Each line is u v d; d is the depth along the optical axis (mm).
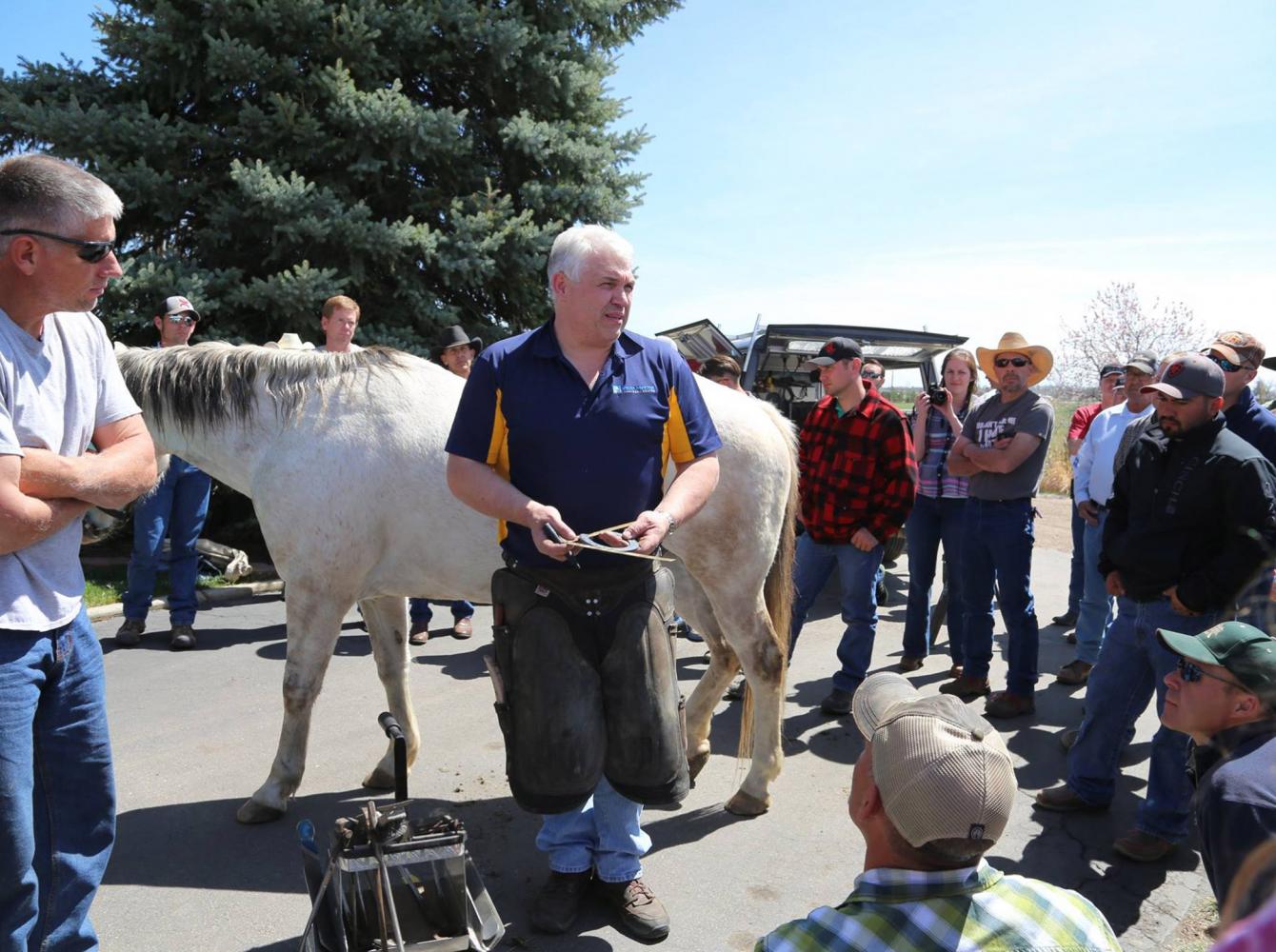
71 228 1910
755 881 3061
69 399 2086
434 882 2258
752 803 3523
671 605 2678
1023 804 3672
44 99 7984
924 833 1289
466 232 8305
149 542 5508
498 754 4039
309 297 7590
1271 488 2920
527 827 3377
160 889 2914
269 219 7691
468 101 9359
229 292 7590
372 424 3291
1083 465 5223
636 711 2561
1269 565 2037
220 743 4117
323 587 3305
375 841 2203
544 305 9336
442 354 6074
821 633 6453
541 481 2520
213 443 3414
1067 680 5184
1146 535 3125
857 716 1525
